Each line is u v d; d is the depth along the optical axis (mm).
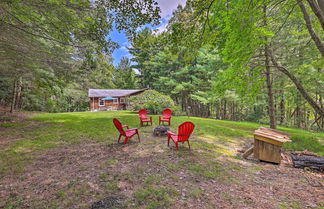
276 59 7348
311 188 2307
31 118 9367
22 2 3826
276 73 8086
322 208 1835
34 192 2176
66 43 5184
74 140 4852
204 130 6594
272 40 6656
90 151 3891
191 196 2078
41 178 2568
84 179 2533
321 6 3004
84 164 3119
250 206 1873
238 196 2090
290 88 9031
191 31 4301
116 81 30094
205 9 3904
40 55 5719
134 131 4867
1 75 8594
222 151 4027
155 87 24359
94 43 5156
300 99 11125
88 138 5090
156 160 3320
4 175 2662
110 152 3816
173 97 24516
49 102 16844
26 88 12422
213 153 3846
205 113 22250
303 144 4473
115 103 21891
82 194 2125
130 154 3682
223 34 4660
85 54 5629
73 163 3168
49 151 3879
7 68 6875
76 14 4469
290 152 4031
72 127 6875
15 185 2354
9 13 3979
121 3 3166
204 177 2621
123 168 2932
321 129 13188
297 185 2398
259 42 4102
